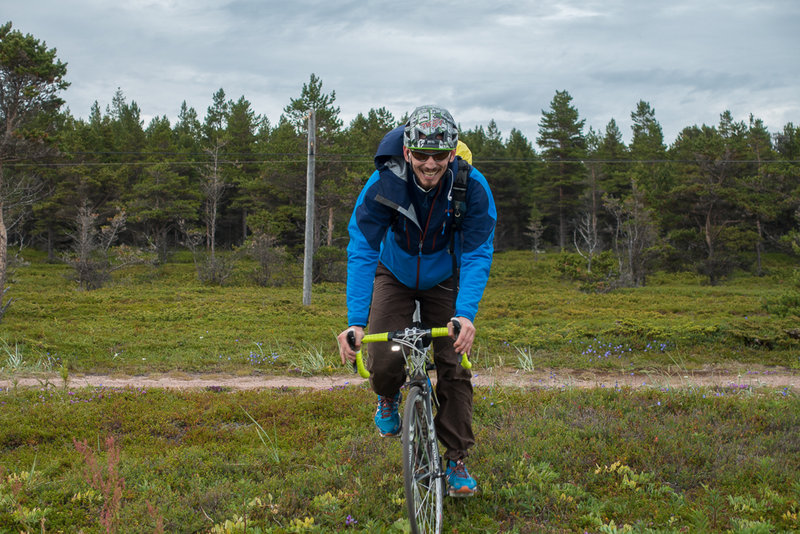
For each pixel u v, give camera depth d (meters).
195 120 93.00
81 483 4.55
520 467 4.62
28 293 30.20
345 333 3.22
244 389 9.08
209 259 46.94
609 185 71.56
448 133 3.12
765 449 5.22
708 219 59.00
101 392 8.15
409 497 3.12
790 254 67.38
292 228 54.88
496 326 20.30
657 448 5.07
